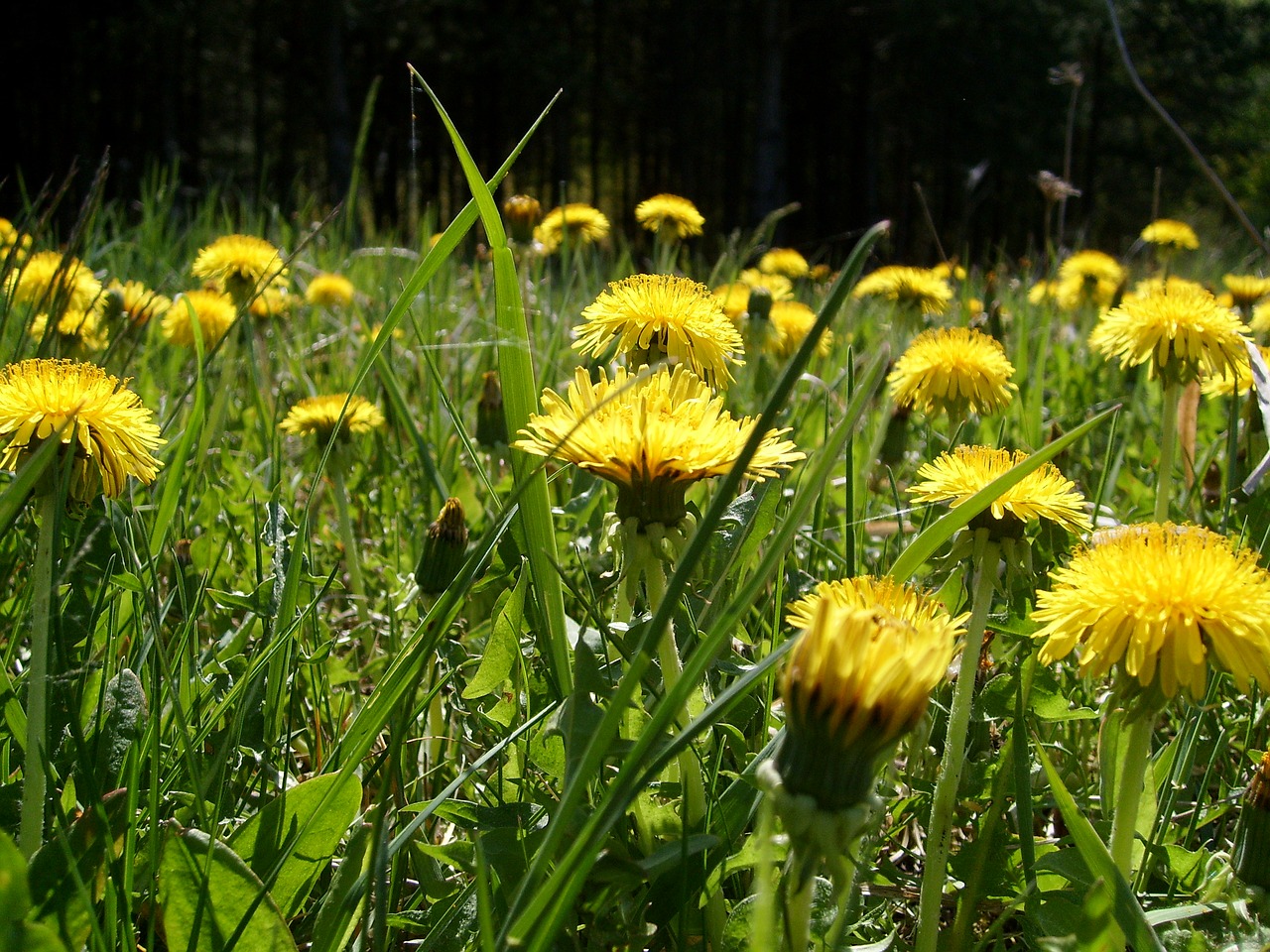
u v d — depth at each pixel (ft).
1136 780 0.91
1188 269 3.85
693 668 0.80
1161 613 0.87
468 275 3.08
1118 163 15.53
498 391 1.75
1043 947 0.85
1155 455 1.83
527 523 0.99
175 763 1.00
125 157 13.75
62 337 1.69
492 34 16.22
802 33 17.88
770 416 0.80
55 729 1.01
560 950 0.88
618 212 20.20
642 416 0.90
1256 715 1.18
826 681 0.77
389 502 1.78
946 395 1.40
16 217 2.38
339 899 0.89
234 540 1.50
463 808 0.98
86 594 1.15
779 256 3.01
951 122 16.03
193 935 0.86
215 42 14.56
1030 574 1.01
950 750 0.96
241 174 14.53
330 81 13.70
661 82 18.78
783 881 0.81
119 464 0.99
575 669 0.91
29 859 0.89
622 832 0.94
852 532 1.20
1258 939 0.90
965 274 2.33
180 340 1.90
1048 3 15.29
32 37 13.19
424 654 0.94
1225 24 15.79
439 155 17.62
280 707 1.10
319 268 3.21
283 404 2.02
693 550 0.80
